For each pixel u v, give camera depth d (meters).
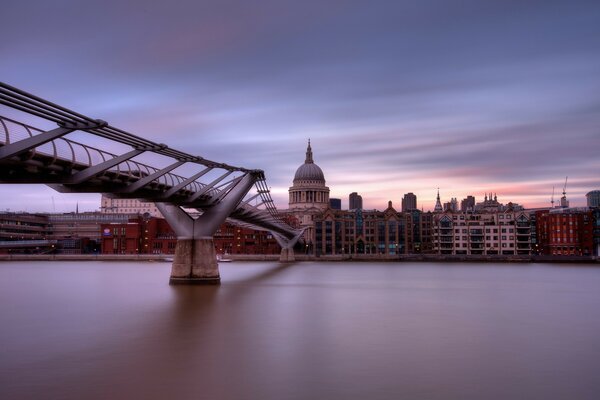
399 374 30.39
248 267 160.88
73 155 44.88
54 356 34.41
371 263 198.75
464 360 33.75
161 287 83.69
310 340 39.41
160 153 54.16
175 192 66.69
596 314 55.56
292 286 87.06
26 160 40.56
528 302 67.12
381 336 41.19
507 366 32.34
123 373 30.38
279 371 30.81
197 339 39.75
